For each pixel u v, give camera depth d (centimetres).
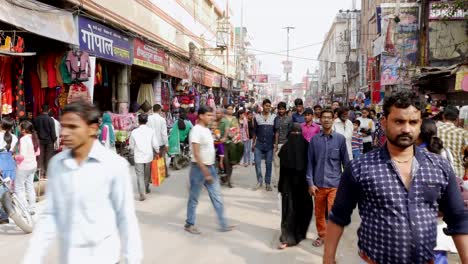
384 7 2377
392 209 225
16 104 837
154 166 873
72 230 245
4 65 810
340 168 545
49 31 858
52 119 880
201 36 2631
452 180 230
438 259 362
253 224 667
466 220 228
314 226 659
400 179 227
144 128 846
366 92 2912
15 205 611
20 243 572
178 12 2081
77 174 245
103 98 1387
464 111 1103
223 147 959
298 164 546
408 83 1922
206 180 612
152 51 1584
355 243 585
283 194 560
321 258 520
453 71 1316
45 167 876
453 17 1958
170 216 713
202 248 555
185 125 1206
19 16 767
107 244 250
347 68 4100
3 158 665
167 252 539
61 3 972
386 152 236
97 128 257
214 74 3022
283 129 945
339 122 796
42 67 962
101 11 1140
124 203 256
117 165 255
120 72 1390
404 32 2108
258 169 950
